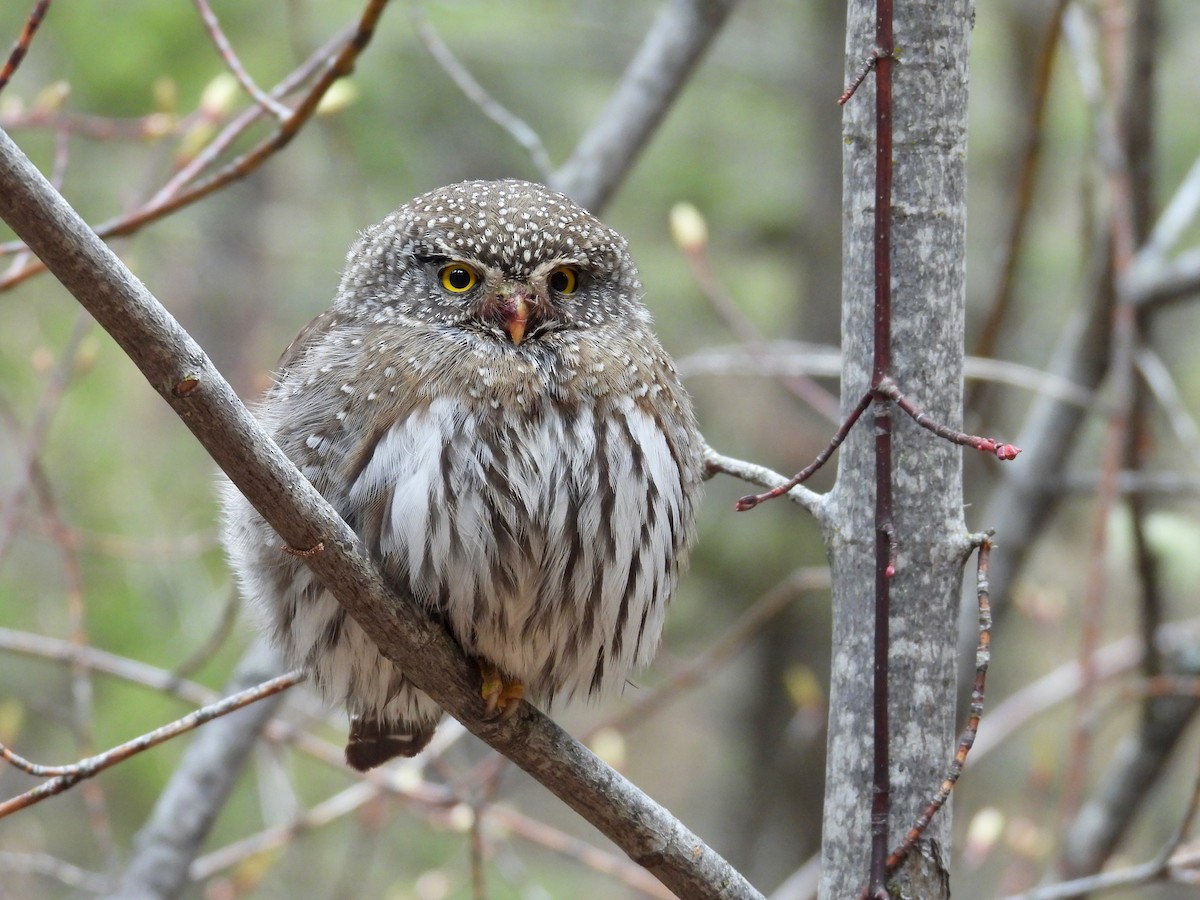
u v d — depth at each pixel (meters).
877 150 5.26
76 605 9.62
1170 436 16.89
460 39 16.98
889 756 5.63
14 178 4.87
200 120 9.05
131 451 16.28
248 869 10.31
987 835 9.12
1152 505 13.55
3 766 13.16
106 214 15.70
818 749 19.67
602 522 6.79
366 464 6.65
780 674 19.70
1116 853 11.80
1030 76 19.28
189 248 18.94
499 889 15.28
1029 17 19.30
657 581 7.13
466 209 7.11
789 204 19.53
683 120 19.47
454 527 6.54
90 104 14.76
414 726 7.98
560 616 6.87
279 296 19.50
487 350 6.83
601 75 19.02
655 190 18.98
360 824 12.81
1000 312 10.42
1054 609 12.35
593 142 11.06
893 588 5.70
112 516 15.46
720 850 20.52
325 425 6.74
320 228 19.06
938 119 5.67
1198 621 13.10
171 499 16.06
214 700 9.71
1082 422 12.10
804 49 19.98
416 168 17.36
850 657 5.82
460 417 6.68
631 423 6.93
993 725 12.38
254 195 19.00
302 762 16.45
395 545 6.52
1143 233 11.64
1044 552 20.11
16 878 14.83
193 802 10.17
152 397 16.70
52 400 9.72
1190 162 18.61
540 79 18.88
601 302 7.23
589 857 9.90
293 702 12.45
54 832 15.59
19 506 9.66
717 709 21.94
